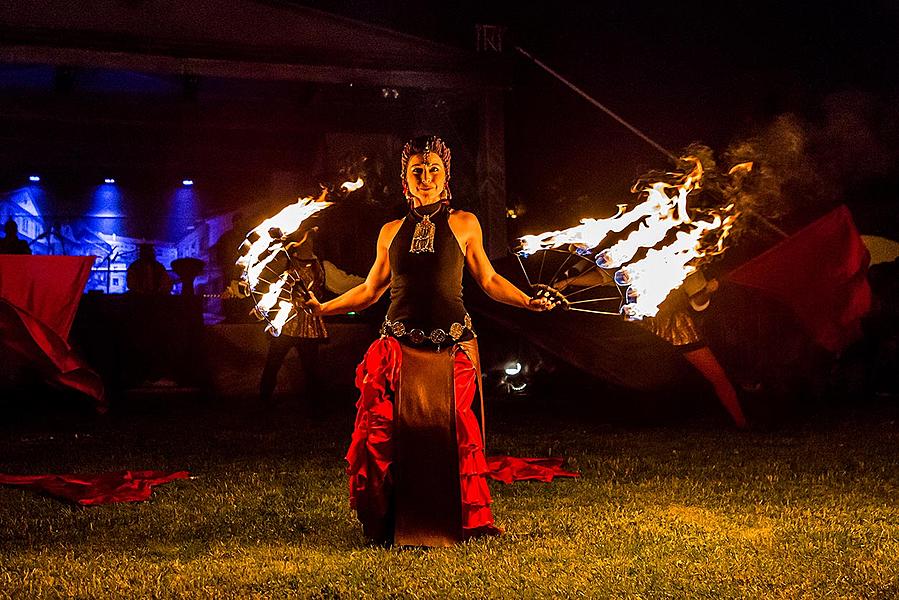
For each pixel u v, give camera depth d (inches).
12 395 412.8
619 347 354.6
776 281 313.6
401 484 149.9
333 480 212.4
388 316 158.7
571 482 204.5
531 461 227.3
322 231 520.1
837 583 124.6
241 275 161.3
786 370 378.9
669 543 146.9
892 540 148.7
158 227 872.9
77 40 536.4
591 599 119.7
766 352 382.9
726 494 189.0
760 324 385.1
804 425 307.7
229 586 127.7
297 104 670.5
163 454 259.6
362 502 151.4
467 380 155.5
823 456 240.5
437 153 160.6
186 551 148.1
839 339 316.8
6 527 166.7
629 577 128.3
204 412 375.2
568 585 125.2
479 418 159.0
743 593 120.8
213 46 560.7
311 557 143.5
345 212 533.3
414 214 160.9
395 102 674.2
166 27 577.6
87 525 167.8
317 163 711.1
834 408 357.7
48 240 844.6
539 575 130.3
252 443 281.1
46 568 138.3
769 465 226.2
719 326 394.9
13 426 331.3
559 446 264.7
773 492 191.5
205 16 582.9
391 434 152.3
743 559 136.9
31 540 156.6
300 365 452.1
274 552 146.6
